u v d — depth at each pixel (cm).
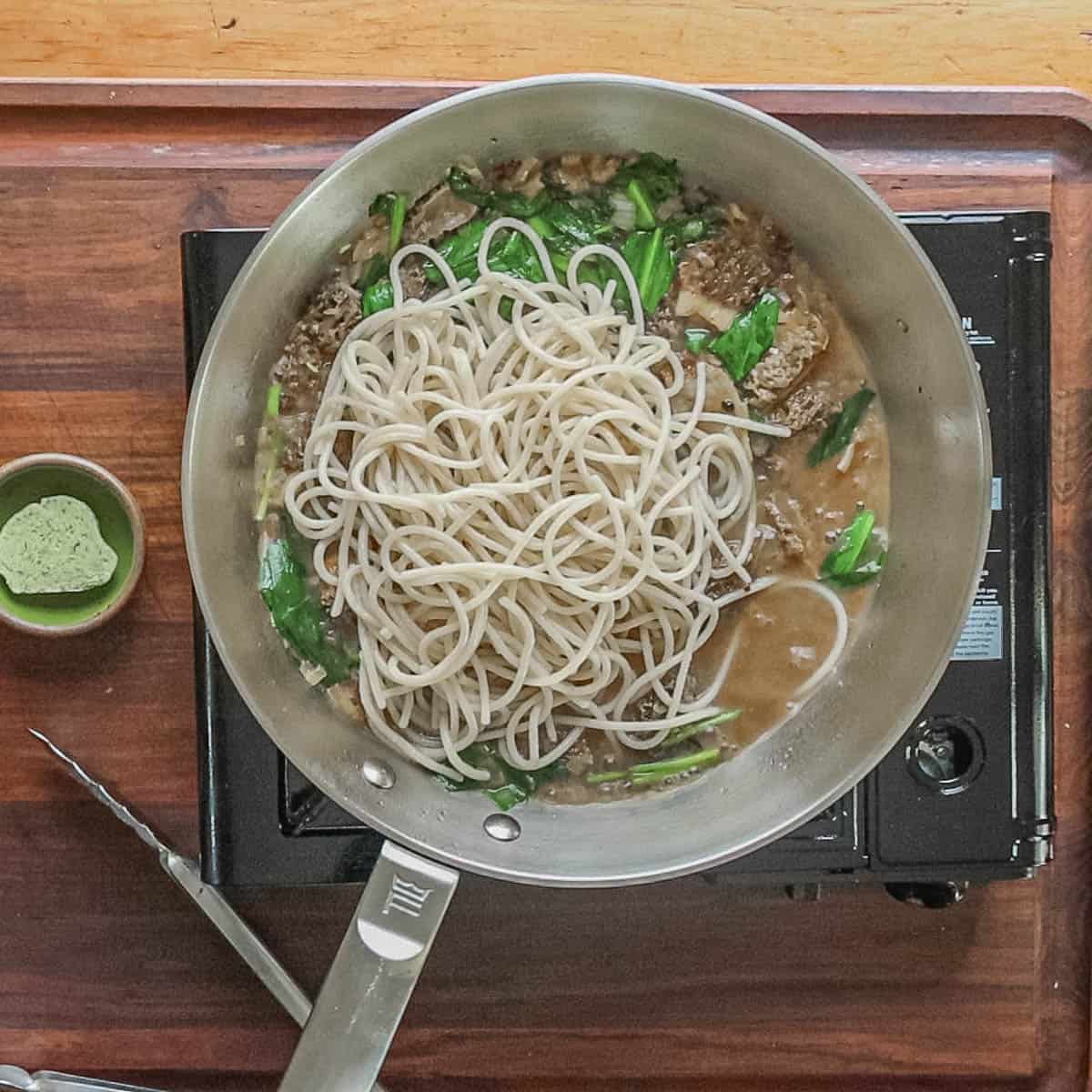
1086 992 68
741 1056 68
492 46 69
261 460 63
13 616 64
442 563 63
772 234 64
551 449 64
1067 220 69
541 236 64
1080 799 68
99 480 65
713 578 65
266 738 62
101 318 68
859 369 64
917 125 69
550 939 68
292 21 69
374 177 60
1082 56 70
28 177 68
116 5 69
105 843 68
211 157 68
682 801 63
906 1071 68
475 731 63
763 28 69
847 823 62
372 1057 56
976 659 62
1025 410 62
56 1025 68
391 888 56
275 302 61
